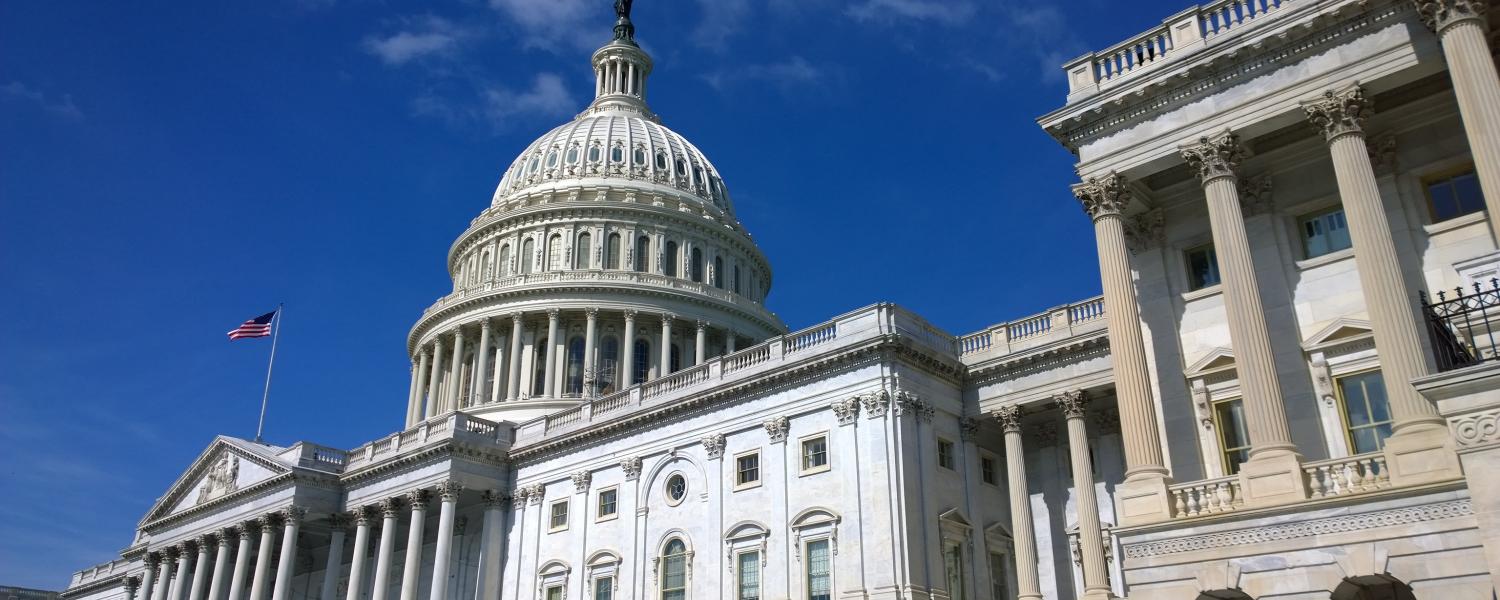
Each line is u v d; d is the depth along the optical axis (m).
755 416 50.34
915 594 41.72
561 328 87.81
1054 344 45.88
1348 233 30.22
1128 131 31.06
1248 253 27.75
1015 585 48.06
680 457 53.16
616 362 87.88
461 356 89.81
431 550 67.38
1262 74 28.88
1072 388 45.22
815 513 45.97
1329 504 23.58
